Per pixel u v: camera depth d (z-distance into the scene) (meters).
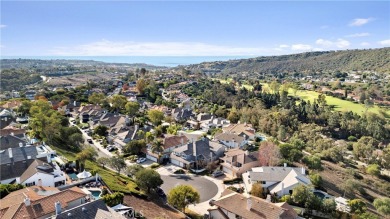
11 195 52.38
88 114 147.12
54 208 47.41
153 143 99.81
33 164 66.62
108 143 113.94
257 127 139.50
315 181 76.25
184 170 88.38
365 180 94.06
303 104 170.50
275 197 67.62
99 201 45.06
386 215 67.56
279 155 89.94
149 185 68.88
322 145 118.44
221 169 89.38
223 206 57.38
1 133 91.62
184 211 63.47
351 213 63.25
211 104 179.38
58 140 101.12
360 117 157.62
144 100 194.00
